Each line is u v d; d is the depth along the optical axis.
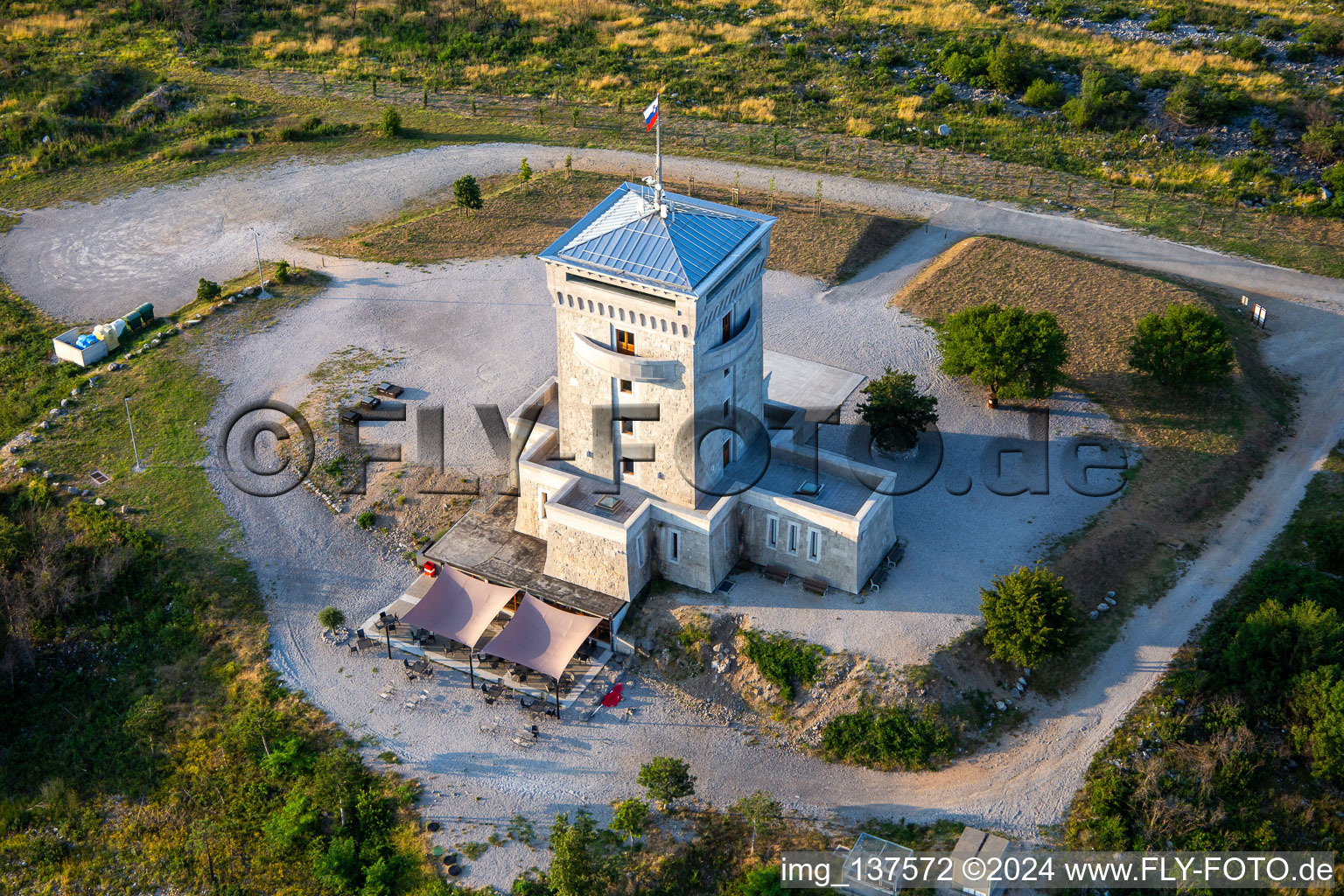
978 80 146.00
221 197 126.56
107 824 62.69
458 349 97.00
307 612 73.38
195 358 96.50
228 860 60.09
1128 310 99.00
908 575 73.00
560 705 66.88
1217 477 81.56
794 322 100.81
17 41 166.00
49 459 85.75
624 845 58.91
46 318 105.19
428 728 65.75
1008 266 106.75
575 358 69.56
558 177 127.69
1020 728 64.81
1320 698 61.00
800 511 69.88
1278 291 104.62
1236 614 69.38
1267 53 147.62
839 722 64.38
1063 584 72.31
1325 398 90.25
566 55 162.62
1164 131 134.50
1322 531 73.50
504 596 70.94
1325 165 125.81
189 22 168.25
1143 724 64.00
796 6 174.50
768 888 56.06
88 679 70.81
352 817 61.06
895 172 129.00
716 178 127.56
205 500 81.50
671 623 70.06
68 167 134.50
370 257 111.94
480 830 60.03
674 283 62.91
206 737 66.25
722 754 64.06
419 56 164.50
